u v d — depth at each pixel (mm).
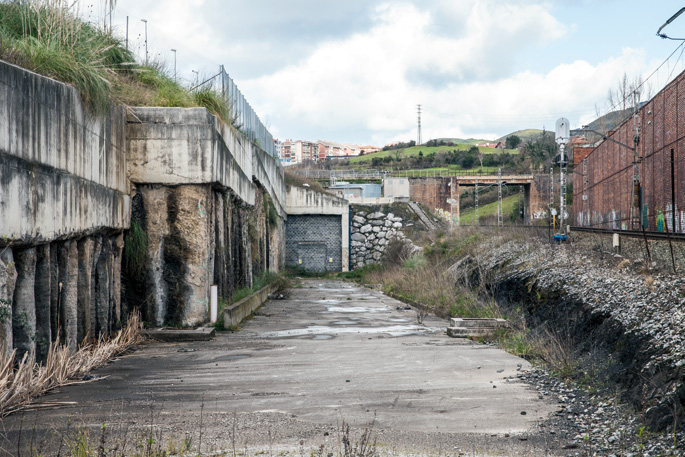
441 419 7469
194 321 14703
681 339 8250
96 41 13945
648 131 21672
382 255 45500
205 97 16984
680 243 13562
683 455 5777
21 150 8289
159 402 8125
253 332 15438
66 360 9469
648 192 21688
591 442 6590
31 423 6969
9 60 9461
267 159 31734
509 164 112312
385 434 6816
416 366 10898
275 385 9281
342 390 8961
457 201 62969
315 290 32031
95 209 11719
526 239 27188
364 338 14555
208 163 14570
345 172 84750
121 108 13828
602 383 8945
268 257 32656
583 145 49594
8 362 7652
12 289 8023
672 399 6875
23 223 8344
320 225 47219
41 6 11953
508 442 6582
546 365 10719
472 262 27641
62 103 9875
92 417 7301
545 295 16344
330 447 6250
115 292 13766
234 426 7004
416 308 22094
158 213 14688
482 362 11312
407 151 152875
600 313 11953
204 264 14711
